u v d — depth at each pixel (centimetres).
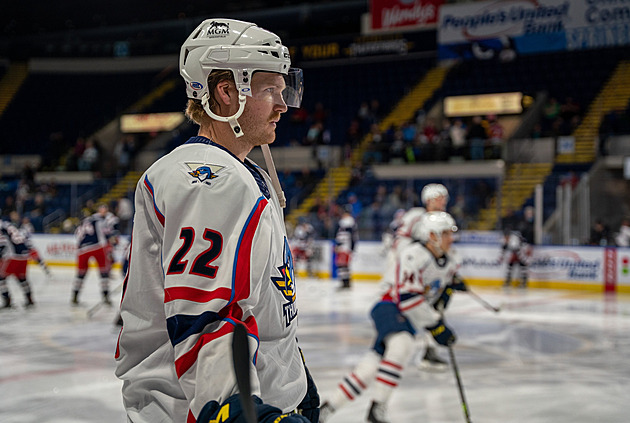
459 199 1527
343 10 2288
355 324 856
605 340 759
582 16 1658
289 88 141
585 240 1397
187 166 118
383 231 1554
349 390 416
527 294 1273
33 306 1013
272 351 124
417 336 791
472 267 1455
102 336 755
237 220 113
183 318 108
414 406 468
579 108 1866
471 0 1866
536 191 1410
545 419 438
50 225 1878
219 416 100
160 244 123
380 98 2283
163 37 2614
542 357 658
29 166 2158
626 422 432
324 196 1825
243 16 2455
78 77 2689
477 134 1741
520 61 2172
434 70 2308
